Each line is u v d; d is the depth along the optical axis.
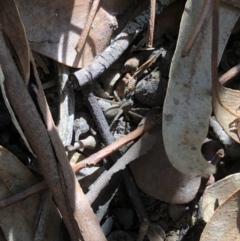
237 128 0.27
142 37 0.30
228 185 0.28
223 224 0.27
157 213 0.29
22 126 0.25
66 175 0.25
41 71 0.29
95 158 0.27
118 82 0.30
